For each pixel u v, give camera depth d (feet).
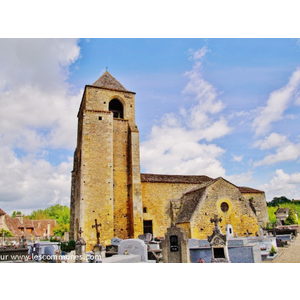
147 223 101.65
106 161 95.76
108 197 92.12
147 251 63.82
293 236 104.53
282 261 58.59
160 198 105.19
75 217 103.14
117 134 104.63
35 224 218.79
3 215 163.53
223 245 49.90
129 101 110.83
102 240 87.20
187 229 83.56
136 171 97.71
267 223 130.11
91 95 104.42
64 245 88.17
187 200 97.81
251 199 127.13
